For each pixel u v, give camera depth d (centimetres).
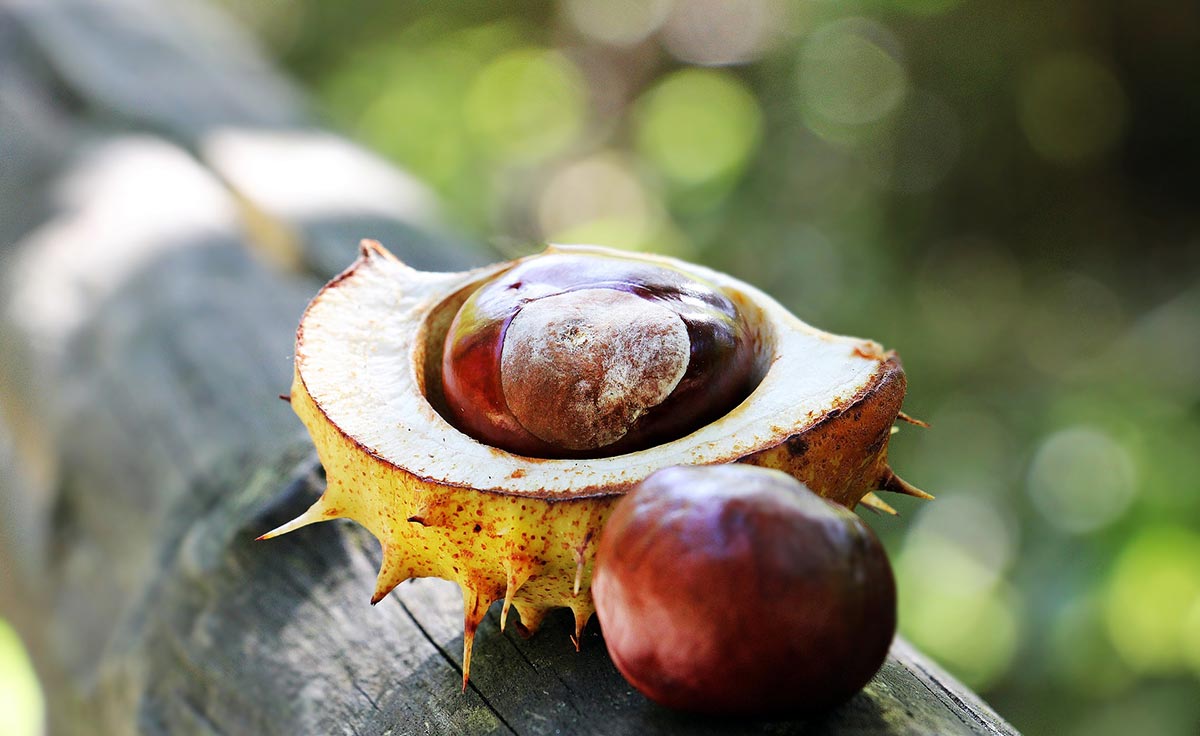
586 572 29
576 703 30
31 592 44
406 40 144
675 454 29
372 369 31
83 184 58
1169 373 77
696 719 28
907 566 72
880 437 29
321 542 35
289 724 32
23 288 52
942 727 28
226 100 70
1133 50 95
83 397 45
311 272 48
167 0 93
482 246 53
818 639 27
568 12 143
